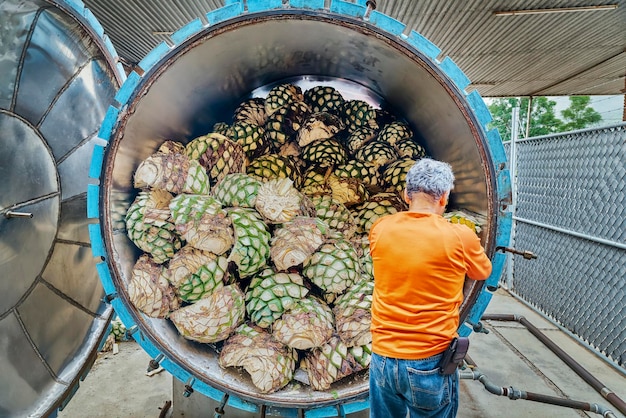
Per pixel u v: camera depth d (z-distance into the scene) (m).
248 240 1.93
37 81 1.80
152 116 1.94
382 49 1.85
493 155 1.59
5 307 1.70
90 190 1.64
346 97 2.89
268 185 2.16
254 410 1.69
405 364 1.49
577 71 8.75
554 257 4.14
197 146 2.15
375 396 1.63
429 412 1.53
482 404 2.72
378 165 2.58
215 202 2.01
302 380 1.84
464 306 1.62
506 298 4.84
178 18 4.35
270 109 2.60
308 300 1.98
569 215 3.93
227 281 1.98
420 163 1.63
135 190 1.98
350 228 2.36
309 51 2.28
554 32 6.19
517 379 3.05
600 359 3.39
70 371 2.08
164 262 1.91
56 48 1.86
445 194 1.60
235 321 1.90
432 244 1.48
